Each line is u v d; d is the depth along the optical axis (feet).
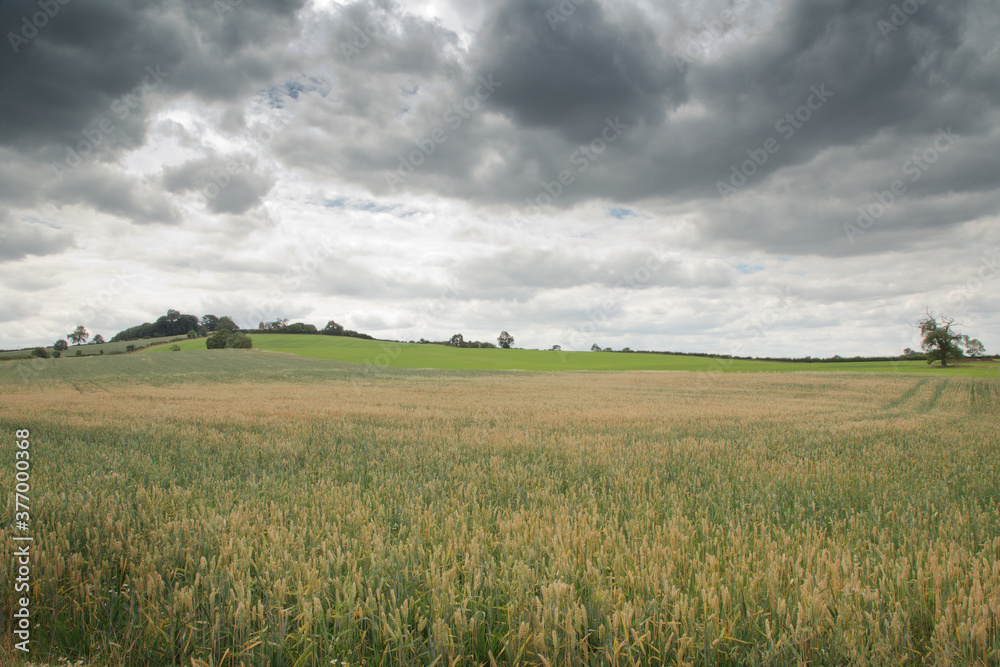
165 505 17.13
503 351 314.96
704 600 9.55
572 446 33.53
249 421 49.14
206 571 11.64
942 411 75.15
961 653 8.75
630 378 162.09
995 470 27.35
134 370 173.88
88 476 22.50
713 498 20.42
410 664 9.14
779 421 53.21
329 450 32.86
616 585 10.75
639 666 8.68
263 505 17.34
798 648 8.99
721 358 293.43
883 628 9.84
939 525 15.81
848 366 248.32
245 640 9.48
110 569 12.35
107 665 9.46
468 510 17.62
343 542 13.34
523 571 10.77
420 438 37.76
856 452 33.42
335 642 9.60
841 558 12.11
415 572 11.63
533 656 9.06
